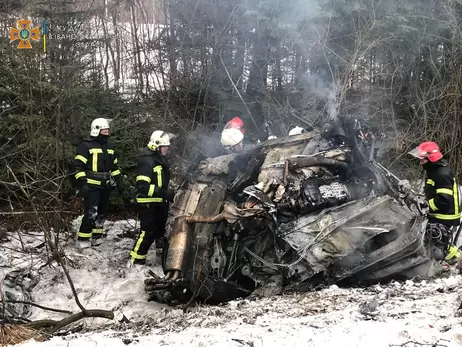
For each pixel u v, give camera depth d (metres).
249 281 6.38
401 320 3.98
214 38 12.73
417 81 12.20
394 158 10.43
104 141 7.65
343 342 3.48
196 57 12.85
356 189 6.43
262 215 5.91
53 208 7.48
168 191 7.05
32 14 10.05
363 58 11.93
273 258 6.15
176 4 13.23
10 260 6.88
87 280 6.75
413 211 6.50
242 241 6.23
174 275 5.89
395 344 3.37
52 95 9.24
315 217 6.04
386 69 12.24
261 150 7.16
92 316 5.37
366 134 7.01
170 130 11.80
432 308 4.34
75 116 9.52
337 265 5.75
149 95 12.66
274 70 13.19
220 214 6.01
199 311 5.51
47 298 6.34
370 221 5.94
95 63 11.69
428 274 5.83
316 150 6.94
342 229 5.86
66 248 7.61
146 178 6.88
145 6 13.47
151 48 12.98
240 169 6.93
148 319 5.59
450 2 11.85
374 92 11.93
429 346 3.29
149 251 7.89
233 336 3.91
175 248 6.05
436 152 6.50
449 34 12.23
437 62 12.18
